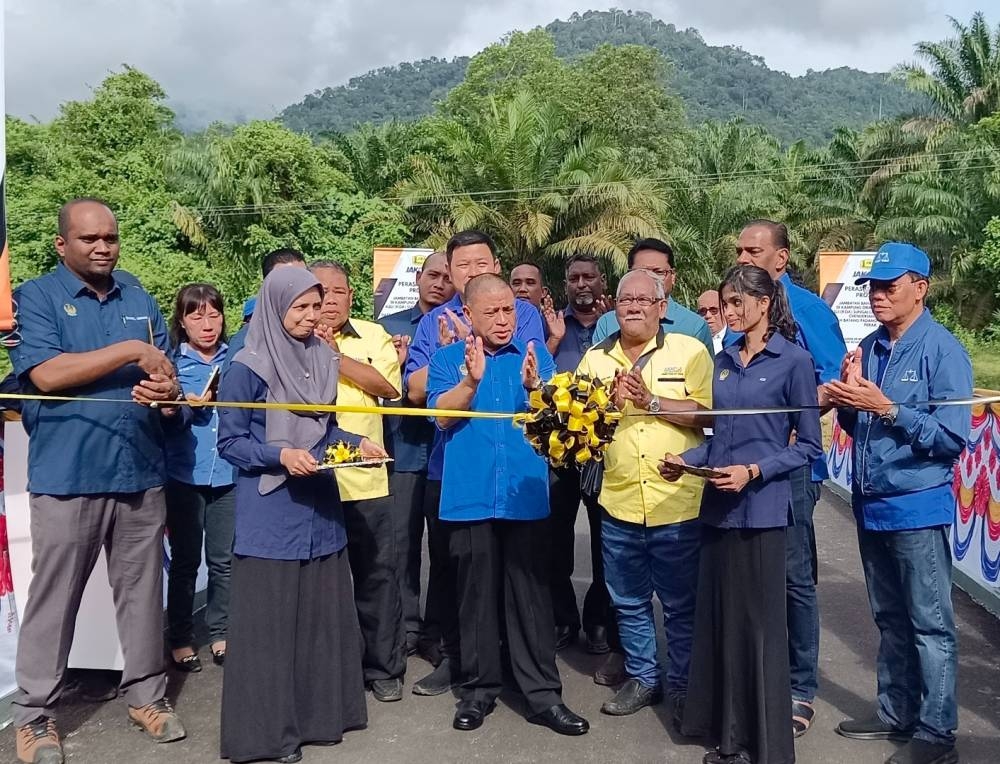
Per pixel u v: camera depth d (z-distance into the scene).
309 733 4.17
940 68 33.06
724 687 3.88
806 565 4.25
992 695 4.72
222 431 4.04
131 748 4.23
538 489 4.30
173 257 25.19
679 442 4.34
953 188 30.34
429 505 4.99
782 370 3.95
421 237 28.67
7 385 4.20
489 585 4.38
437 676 4.85
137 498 4.28
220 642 5.33
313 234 26.69
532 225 24.97
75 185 25.83
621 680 4.91
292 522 4.04
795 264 36.31
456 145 26.77
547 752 4.11
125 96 30.61
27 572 4.73
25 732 4.07
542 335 4.97
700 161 39.81
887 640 4.21
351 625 4.31
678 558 4.31
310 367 4.16
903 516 3.92
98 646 4.82
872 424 4.05
